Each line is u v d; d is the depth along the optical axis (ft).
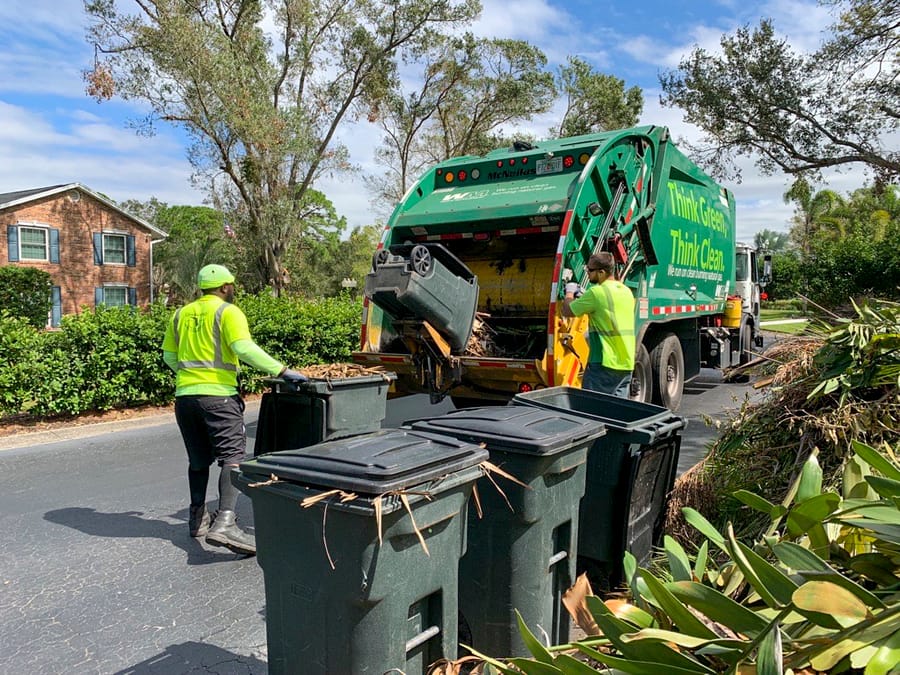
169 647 10.58
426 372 19.98
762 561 6.91
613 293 17.79
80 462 21.56
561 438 8.91
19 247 84.84
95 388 28.35
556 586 9.57
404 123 86.02
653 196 24.52
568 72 94.89
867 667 5.56
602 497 10.89
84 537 15.14
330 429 14.73
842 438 11.25
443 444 8.14
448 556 7.74
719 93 57.16
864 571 7.06
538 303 22.35
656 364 25.95
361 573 6.87
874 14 49.42
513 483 8.83
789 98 55.36
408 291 16.90
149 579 13.01
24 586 12.68
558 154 21.91
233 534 13.67
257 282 81.05
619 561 10.80
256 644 10.71
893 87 52.44
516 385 19.99
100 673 9.85
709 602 6.79
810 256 102.89
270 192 72.13
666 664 6.31
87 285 91.61
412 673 7.56
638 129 23.39
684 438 23.70
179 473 20.30
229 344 13.85
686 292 28.60
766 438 12.73
